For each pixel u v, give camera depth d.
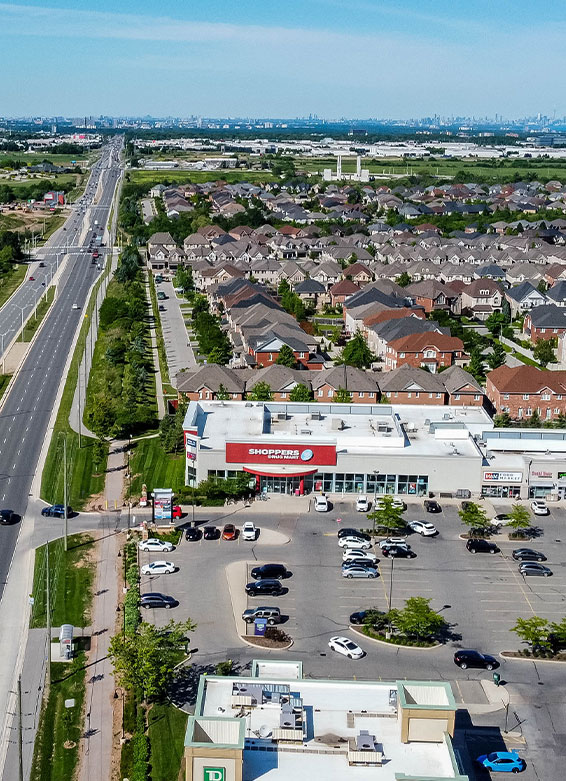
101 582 106.19
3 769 75.00
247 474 133.62
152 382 190.50
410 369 178.50
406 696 67.31
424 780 58.91
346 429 142.75
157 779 73.94
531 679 89.06
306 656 91.75
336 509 129.12
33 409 171.00
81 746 78.06
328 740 65.06
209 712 67.94
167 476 138.75
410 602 96.62
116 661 85.12
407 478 133.62
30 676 87.88
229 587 105.75
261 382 172.62
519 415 171.75
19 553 113.25
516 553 114.81
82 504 128.88
